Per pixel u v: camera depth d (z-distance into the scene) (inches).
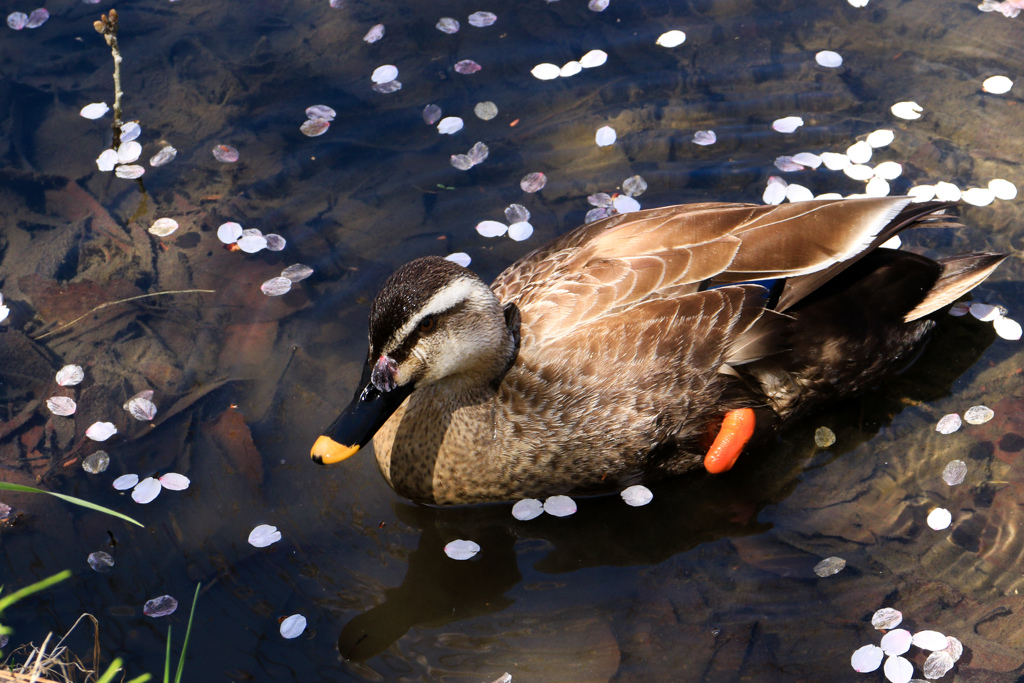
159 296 216.1
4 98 259.0
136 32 279.9
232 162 244.8
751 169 239.6
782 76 259.9
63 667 150.3
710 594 161.6
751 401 177.6
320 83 264.2
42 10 281.6
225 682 149.7
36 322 210.4
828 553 166.6
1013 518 168.4
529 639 156.5
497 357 167.2
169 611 159.3
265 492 179.5
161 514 175.6
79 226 230.8
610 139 244.7
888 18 272.1
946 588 159.3
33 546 171.0
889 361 187.2
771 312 172.2
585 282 172.9
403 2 286.5
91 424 190.9
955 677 146.8
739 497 178.5
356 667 152.3
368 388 156.8
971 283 184.1
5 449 185.9
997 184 224.4
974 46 260.7
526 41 274.4
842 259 174.1
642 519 176.6
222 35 279.6
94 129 252.5
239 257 224.5
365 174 243.6
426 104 258.8
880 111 248.7
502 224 225.6
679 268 170.9
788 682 147.8
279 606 161.3
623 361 168.9
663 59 267.1
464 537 175.5
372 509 179.6
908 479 177.2
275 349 205.6
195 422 191.3
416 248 225.8
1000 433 181.8
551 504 177.3
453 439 173.6
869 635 153.4
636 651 153.3
